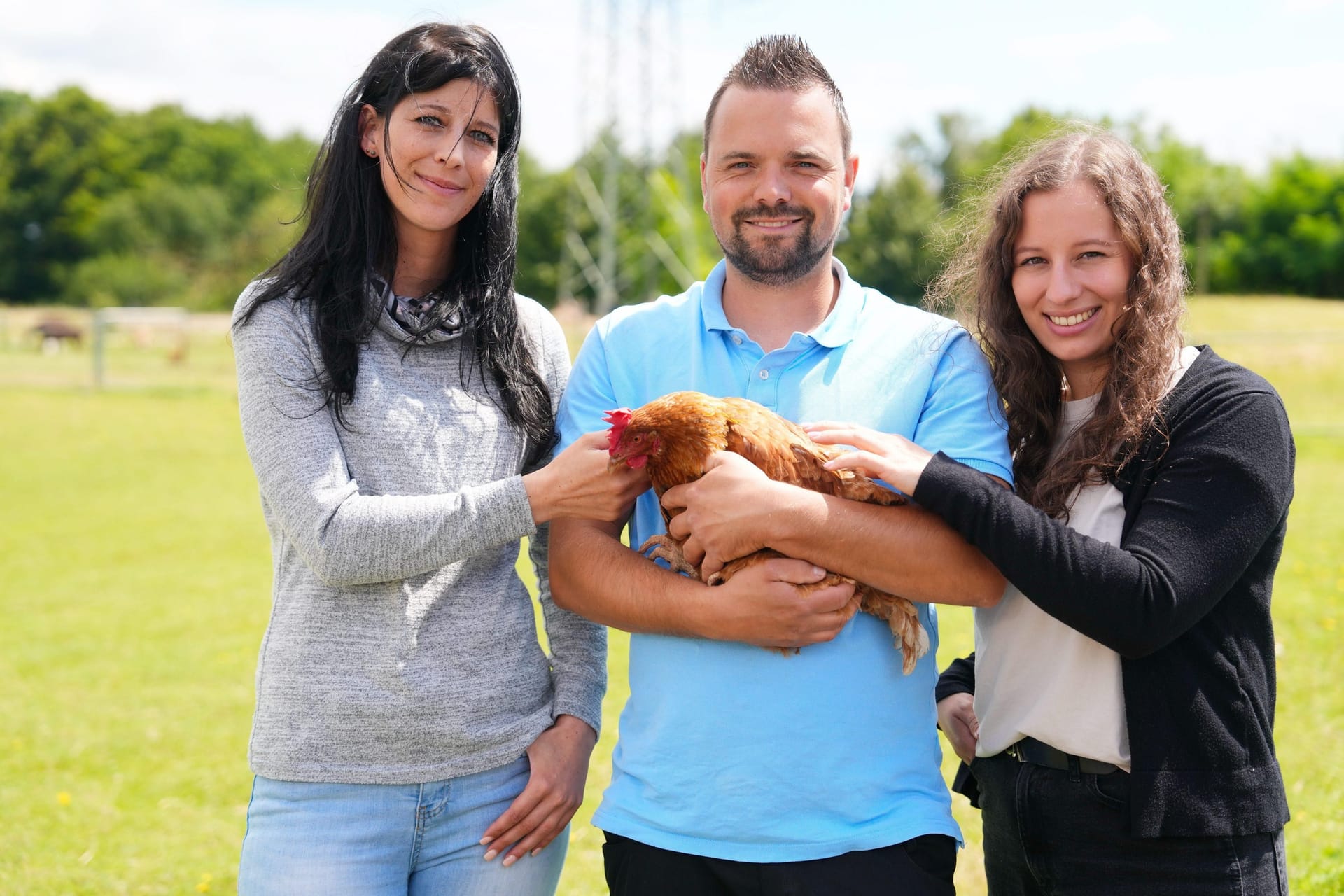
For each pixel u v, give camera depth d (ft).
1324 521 34.42
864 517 7.44
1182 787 7.03
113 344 117.19
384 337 7.96
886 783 7.66
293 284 7.79
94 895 14.11
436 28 8.00
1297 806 14.84
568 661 8.85
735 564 7.70
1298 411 56.85
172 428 62.80
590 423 8.71
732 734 7.63
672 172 126.21
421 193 7.87
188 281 205.36
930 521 7.52
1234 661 7.25
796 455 7.82
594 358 9.07
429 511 7.43
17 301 217.36
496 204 8.36
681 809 7.70
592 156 154.10
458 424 8.06
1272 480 7.06
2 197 219.00
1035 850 7.77
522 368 8.55
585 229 153.48
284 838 7.47
